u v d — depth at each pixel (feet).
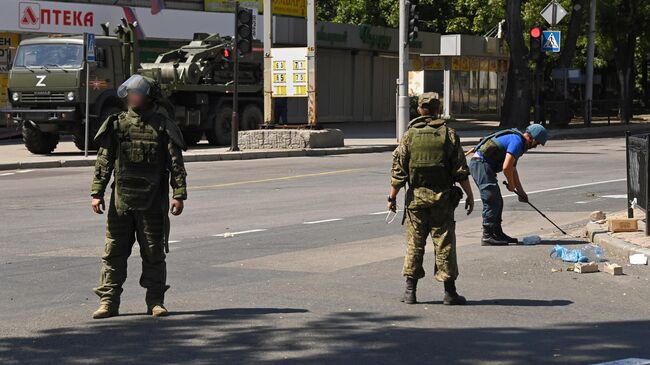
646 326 40.60
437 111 45.21
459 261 57.06
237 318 41.93
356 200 87.45
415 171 44.47
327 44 223.30
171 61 153.99
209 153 136.56
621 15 265.13
